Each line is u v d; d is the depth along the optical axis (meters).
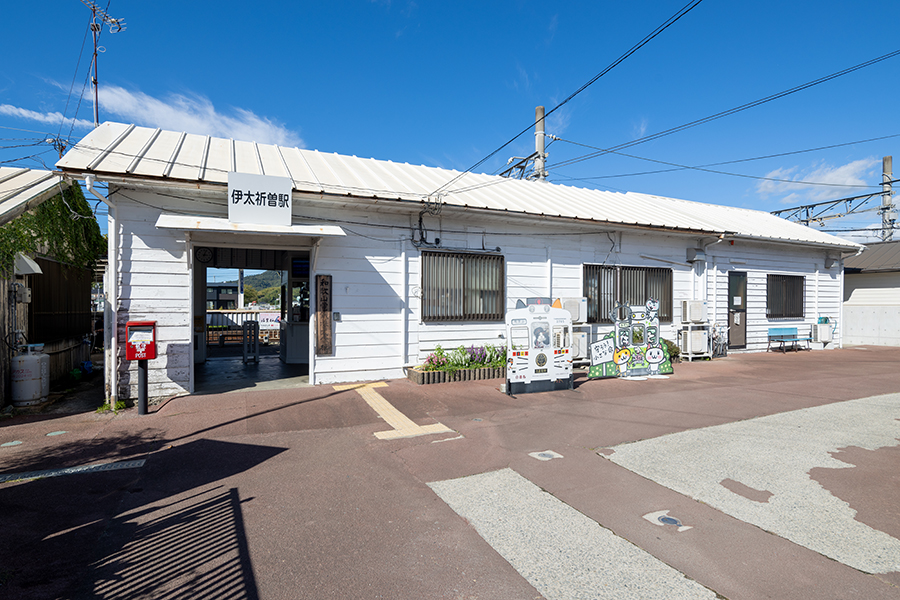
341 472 4.61
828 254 16.00
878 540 3.28
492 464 4.80
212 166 8.14
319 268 8.60
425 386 8.49
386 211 9.15
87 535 3.40
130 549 3.21
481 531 3.45
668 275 12.57
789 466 4.69
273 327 20.66
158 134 9.62
